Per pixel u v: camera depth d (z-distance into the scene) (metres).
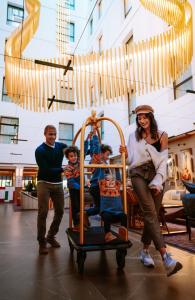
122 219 2.16
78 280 1.85
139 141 2.15
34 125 14.43
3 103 13.90
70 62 4.09
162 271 2.03
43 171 2.86
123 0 11.81
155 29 8.82
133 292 1.63
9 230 4.28
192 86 7.07
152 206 1.98
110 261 2.33
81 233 2.07
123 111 11.16
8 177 15.80
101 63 4.32
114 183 2.28
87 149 2.78
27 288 1.71
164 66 4.70
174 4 4.86
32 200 9.43
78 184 2.71
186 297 1.54
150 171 2.11
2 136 13.90
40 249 2.67
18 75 4.11
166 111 8.14
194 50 6.88
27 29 4.50
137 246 2.96
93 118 2.49
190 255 2.53
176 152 7.75
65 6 6.88
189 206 3.26
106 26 13.38
